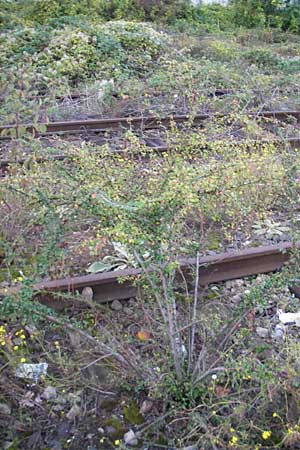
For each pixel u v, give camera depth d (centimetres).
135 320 357
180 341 307
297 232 405
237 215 470
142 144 632
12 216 423
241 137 677
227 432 259
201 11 1947
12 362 300
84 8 1631
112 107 861
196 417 264
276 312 369
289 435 256
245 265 415
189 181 366
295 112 871
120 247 402
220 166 438
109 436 276
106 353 315
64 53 1112
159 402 291
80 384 299
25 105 546
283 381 280
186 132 652
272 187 489
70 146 545
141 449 267
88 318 351
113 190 360
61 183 412
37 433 276
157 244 282
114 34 1225
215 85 988
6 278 381
